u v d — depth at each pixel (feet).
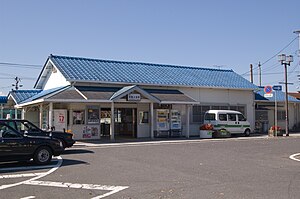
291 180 33.55
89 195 27.86
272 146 68.74
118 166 42.63
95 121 83.35
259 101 116.57
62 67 85.25
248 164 44.42
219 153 56.44
